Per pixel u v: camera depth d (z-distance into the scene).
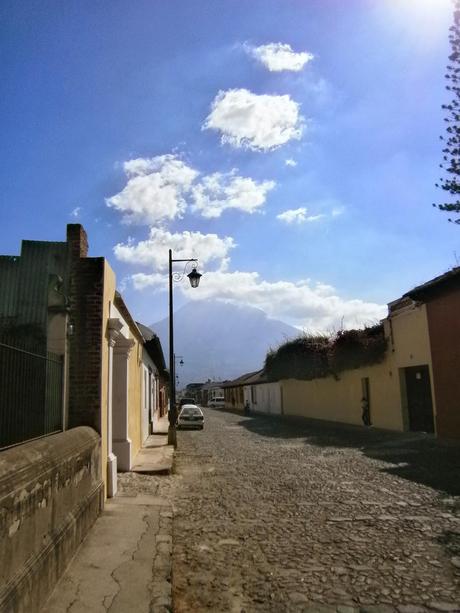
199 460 15.03
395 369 20.78
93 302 7.99
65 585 4.90
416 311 18.89
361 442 18.08
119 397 12.36
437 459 12.73
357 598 4.74
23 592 3.82
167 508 8.16
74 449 5.95
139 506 8.27
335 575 5.32
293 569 5.55
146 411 22.06
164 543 6.23
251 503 8.85
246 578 5.35
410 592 4.83
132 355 14.34
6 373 5.24
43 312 7.59
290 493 9.56
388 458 13.49
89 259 8.08
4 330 7.48
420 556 5.77
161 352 25.03
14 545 3.80
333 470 12.02
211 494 9.75
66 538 5.30
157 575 5.18
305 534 6.83
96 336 7.93
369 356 22.70
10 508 3.71
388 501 8.48
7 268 7.75
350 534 6.72
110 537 6.47
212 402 81.62
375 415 22.98
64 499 5.40
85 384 7.83
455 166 11.93
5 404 5.19
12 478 3.82
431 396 18.55
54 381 6.92
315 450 16.41
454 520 7.16
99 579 5.06
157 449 17.41
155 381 32.19
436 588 4.89
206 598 4.86
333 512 7.93
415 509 7.87
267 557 5.98
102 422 8.02
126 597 4.64
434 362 17.50
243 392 63.53
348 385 26.44
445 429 16.77
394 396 20.92
